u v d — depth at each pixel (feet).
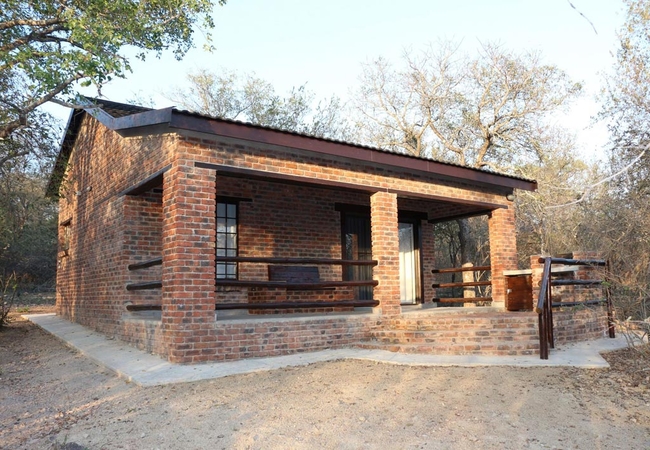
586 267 31.81
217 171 27.20
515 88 69.46
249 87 94.07
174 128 25.32
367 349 29.04
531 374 22.52
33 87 35.40
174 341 24.93
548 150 70.13
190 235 25.64
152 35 46.93
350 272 42.80
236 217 37.83
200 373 23.11
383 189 33.27
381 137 80.43
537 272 33.04
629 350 27.20
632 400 19.15
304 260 30.35
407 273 47.06
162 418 17.92
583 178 67.72
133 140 32.63
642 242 35.55
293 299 39.06
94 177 41.19
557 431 16.29
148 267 33.42
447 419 17.29
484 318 29.94
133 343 30.83
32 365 30.14
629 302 28.02
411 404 18.83
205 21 46.11
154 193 34.78
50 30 43.09
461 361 24.86
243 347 26.63
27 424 18.90
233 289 36.94
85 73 35.58
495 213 39.93
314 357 26.84
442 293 74.43
